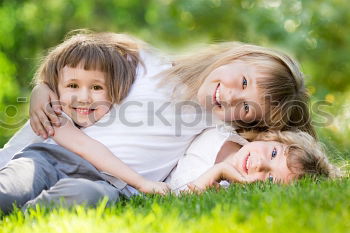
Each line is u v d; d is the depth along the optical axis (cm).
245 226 240
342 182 332
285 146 372
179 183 375
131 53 409
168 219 254
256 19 931
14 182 316
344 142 572
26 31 1063
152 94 386
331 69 961
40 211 290
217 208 263
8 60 1038
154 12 1140
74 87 379
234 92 387
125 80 386
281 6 946
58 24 1094
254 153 362
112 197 311
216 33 985
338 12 943
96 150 358
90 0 1140
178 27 1023
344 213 255
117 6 1188
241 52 409
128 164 368
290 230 234
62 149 351
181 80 401
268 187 318
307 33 927
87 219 260
